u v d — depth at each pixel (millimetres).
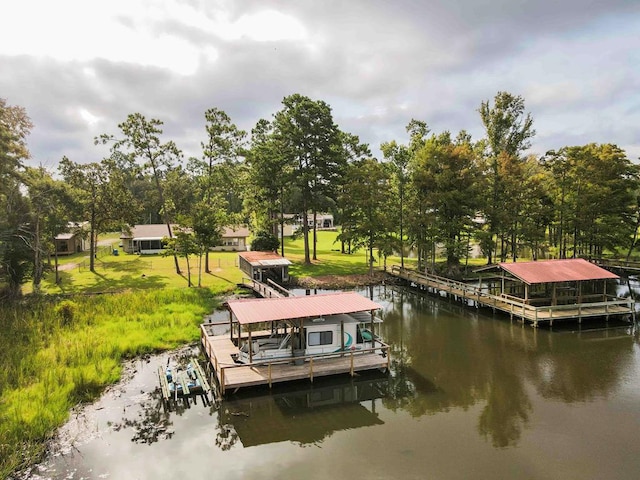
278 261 43906
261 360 21984
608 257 52594
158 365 23641
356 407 19344
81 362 22484
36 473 14320
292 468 14805
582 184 48312
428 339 28844
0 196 35250
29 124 36031
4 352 22906
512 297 34531
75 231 55125
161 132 47281
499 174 47875
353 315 24609
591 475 14258
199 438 16703
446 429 17328
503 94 48906
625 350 26250
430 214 46719
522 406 19172
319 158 53500
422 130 53625
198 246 41562
